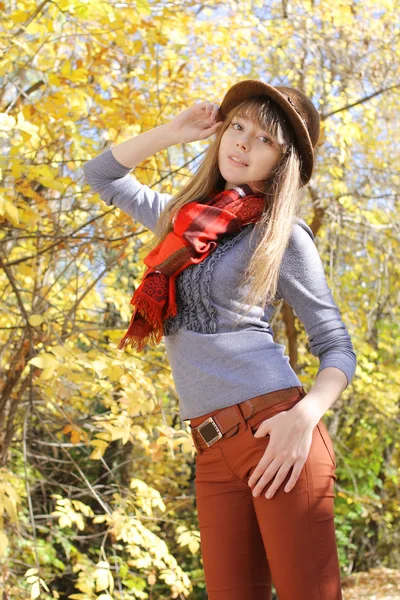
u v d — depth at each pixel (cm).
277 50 586
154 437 465
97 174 228
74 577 759
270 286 188
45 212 471
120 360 394
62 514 406
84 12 333
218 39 517
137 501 447
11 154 329
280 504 176
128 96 437
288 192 194
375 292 793
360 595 1036
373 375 786
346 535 1227
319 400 177
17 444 579
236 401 181
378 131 720
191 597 961
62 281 550
